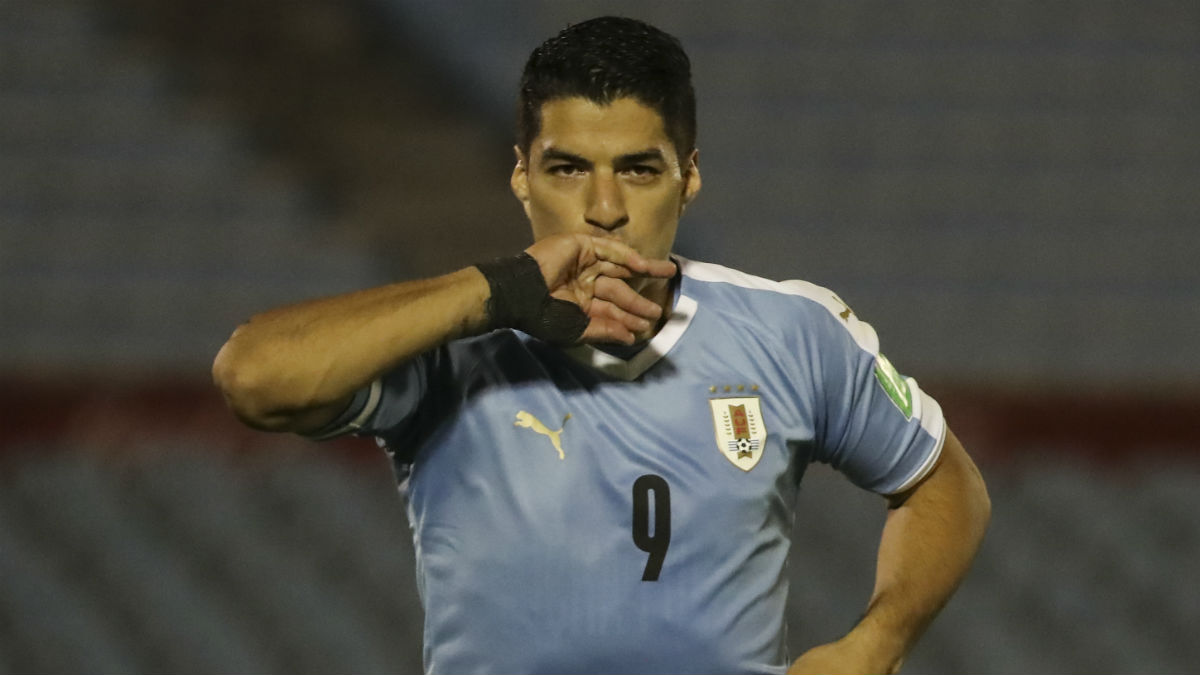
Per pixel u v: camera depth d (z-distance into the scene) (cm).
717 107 2764
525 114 582
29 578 2025
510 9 2981
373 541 2058
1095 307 2473
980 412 2111
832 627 1964
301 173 2602
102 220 2475
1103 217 2622
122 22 2834
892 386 644
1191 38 2895
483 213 2598
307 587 2027
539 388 589
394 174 2638
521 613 572
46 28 2764
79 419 2062
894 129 2736
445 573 586
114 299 2369
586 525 573
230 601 2041
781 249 2542
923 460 650
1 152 2552
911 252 2545
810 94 2802
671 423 588
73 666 2008
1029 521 2067
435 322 536
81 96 2656
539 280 549
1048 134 2736
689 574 575
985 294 2486
